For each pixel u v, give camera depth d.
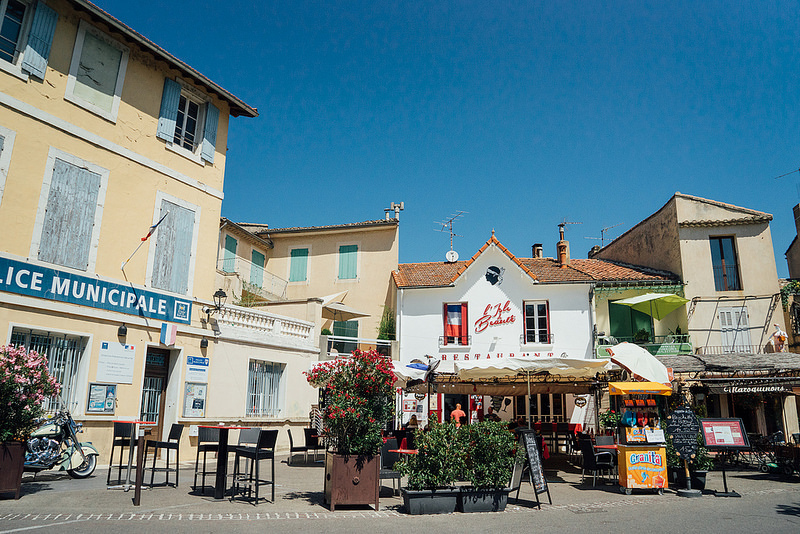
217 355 15.95
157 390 14.59
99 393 12.86
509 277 25.00
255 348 17.31
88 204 13.20
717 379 16.69
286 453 17.78
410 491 8.81
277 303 21.17
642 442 11.59
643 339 23.77
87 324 12.80
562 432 20.08
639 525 8.04
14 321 11.42
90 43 13.64
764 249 23.88
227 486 10.65
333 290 26.53
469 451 9.29
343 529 7.40
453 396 24.03
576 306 24.27
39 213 12.14
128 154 14.26
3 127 11.69
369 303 26.00
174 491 9.81
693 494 10.96
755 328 23.31
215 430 9.61
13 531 6.52
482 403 23.91
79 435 12.40
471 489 9.11
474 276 25.20
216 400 15.76
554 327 24.19
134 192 14.34
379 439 9.09
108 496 9.02
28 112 12.16
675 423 11.63
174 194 15.45
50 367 12.16
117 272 13.67
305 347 19.44
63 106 12.87
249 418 16.75
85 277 12.85
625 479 11.34
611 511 9.24
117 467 12.72
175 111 15.70
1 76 11.76
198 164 16.38
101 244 13.38
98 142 13.54
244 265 25.05
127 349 13.57
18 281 11.55
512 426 17.89
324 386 9.53
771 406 22.09
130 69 14.56
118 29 13.91
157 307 14.47
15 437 8.59
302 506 9.02
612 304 24.91
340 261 26.84
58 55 12.88
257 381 17.52
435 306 25.08
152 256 14.59
